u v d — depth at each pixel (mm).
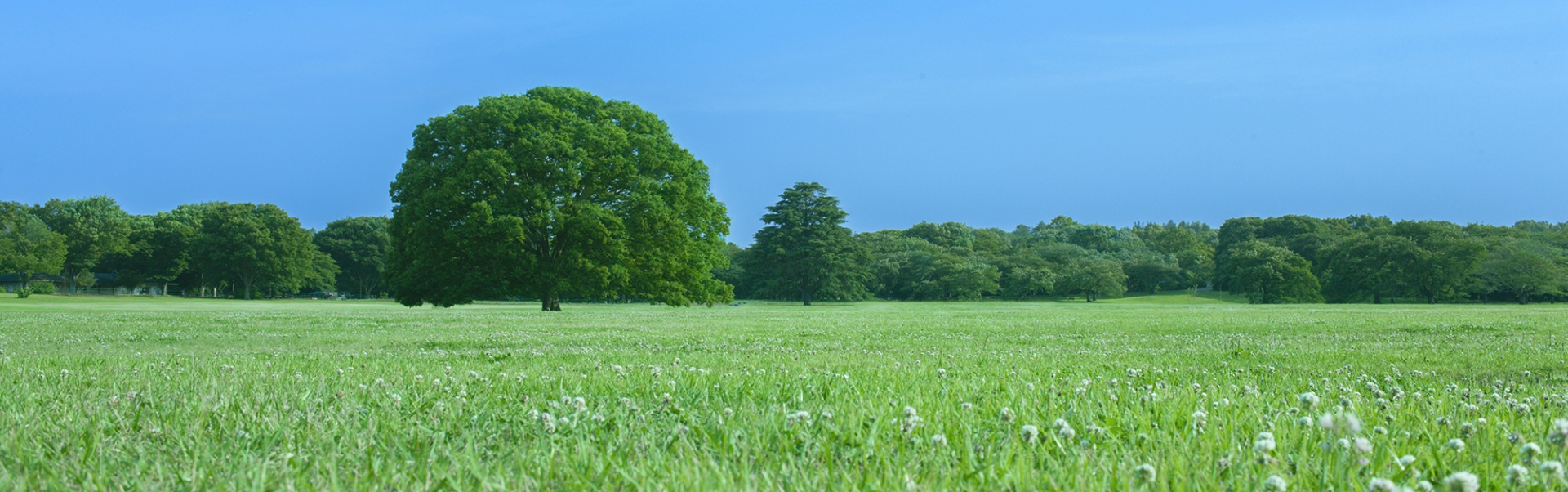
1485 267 84312
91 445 3264
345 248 104875
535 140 37875
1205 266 109875
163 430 3654
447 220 37531
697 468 2703
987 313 33781
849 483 2637
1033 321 22609
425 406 4426
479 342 13281
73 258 90188
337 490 2545
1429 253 84875
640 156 40500
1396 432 3590
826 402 4668
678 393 4973
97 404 4453
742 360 9234
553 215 37125
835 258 80188
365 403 4520
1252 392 5117
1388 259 87500
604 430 3711
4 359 8562
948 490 2609
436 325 19438
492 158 36500
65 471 2865
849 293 82438
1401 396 5043
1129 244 124938
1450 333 15336
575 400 4020
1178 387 5812
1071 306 61375
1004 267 103562
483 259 37844
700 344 12641
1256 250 95875
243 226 89188
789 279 81125
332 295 101312
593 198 40125
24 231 81250
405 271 38469
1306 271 90812
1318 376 7172
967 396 4969
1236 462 2928
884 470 2807
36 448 3232
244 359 9070
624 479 2682
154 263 93688
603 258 38844
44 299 60719
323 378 6004
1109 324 19969
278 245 90625
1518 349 10688
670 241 40500
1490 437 3428
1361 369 7836
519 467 2863
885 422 3717
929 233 128125
